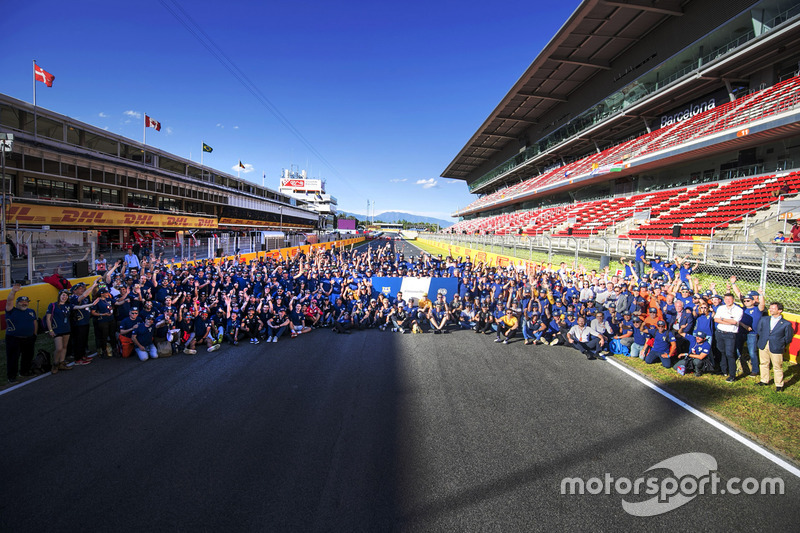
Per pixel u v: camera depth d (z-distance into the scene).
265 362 7.79
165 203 33.12
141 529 3.13
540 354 8.57
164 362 7.75
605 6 23.80
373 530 3.12
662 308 9.00
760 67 20.53
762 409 5.54
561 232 28.27
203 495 3.57
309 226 80.31
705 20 22.22
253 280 13.70
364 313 11.10
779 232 11.76
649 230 19.73
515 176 59.53
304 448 4.43
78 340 7.43
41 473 3.91
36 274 10.33
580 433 4.85
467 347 9.14
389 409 5.52
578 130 37.59
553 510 3.40
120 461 4.14
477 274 14.89
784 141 18.44
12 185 19.28
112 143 26.03
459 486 3.73
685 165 25.03
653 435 4.81
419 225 142.88
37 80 18.81
